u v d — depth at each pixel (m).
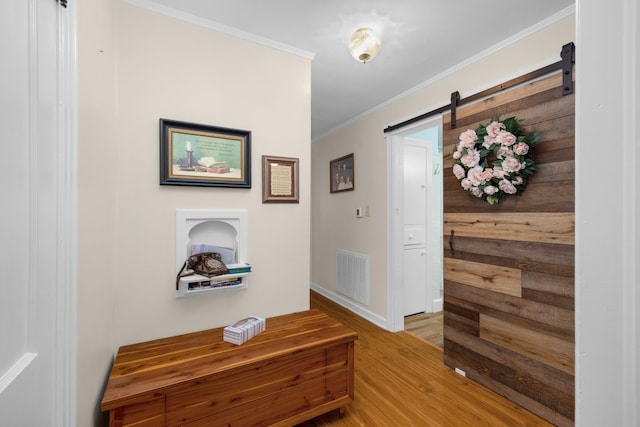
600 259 0.37
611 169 0.35
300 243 2.03
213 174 1.72
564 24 1.61
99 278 1.17
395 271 2.82
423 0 1.54
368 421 1.59
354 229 3.39
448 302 2.15
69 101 0.86
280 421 1.42
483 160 1.84
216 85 1.75
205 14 1.66
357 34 1.72
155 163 1.58
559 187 1.52
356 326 2.96
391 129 2.80
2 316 0.58
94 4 1.12
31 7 0.70
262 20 1.72
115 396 1.08
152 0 1.55
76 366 0.88
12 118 0.62
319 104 3.00
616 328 0.35
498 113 1.83
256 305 1.87
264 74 1.91
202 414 1.25
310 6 1.60
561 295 1.51
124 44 1.50
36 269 0.71
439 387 1.90
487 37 1.87
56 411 0.79
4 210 0.59
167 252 1.60
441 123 2.43
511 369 1.74
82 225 0.99
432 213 3.51
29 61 0.69
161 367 1.29
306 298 2.05
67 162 0.85
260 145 1.89
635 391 0.34
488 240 1.87
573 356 1.47
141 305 1.54
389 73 2.35
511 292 1.74
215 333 1.65
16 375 0.61
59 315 0.81
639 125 0.33
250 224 1.85
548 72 1.60
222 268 1.65
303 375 1.49
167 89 1.61
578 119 0.38
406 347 2.49
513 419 1.60
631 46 0.34
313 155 4.35
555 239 1.54
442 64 2.20
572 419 1.46
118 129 1.49
